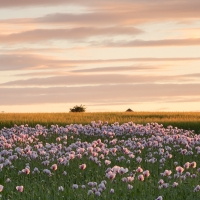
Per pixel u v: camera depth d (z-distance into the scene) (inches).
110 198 403.9
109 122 1184.2
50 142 828.6
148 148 727.1
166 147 681.6
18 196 410.0
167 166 584.4
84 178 514.3
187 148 724.0
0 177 502.6
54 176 494.3
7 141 720.3
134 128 928.9
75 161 599.8
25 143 768.3
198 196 414.0
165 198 408.5
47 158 585.9
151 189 435.2
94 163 590.6
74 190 427.8
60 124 1132.5
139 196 411.5
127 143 724.0
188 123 1160.2
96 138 895.7
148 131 908.0
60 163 534.9
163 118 1386.6
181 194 420.5
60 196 409.1
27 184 467.8
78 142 665.0
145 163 609.0
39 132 863.7
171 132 965.2
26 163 581.0
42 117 1354.6
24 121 1181.7
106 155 644.7
